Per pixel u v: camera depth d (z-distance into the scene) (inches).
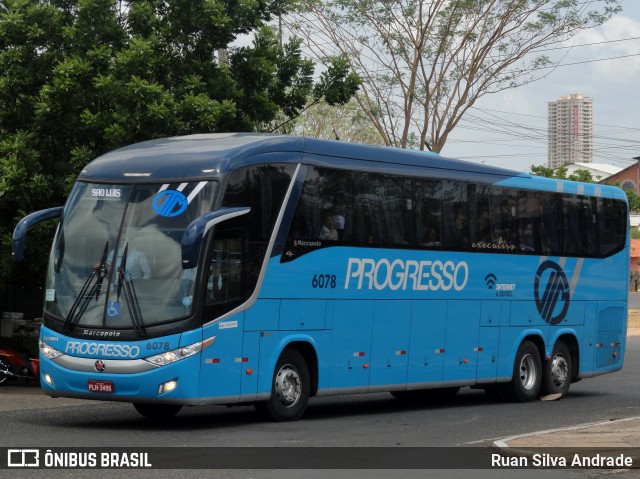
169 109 810.8
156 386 531.8
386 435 549.6
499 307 759.1
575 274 836.0
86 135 825.5
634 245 3617.1
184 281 539.8
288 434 541.3
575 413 701.3
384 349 661.3
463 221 725.9
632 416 679.7
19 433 531.2
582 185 848.3
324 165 619.5
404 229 675.4
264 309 577.0
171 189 555.8
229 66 916.0
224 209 548.4
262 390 577.9
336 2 1397.6
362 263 642.2
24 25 819.4
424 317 693.3
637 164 4288.9
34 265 832.9
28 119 837.8
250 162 571.8
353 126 2113.7
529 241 788.6
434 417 662.5
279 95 948.6
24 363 814.5
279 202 587.5
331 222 621.9
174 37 881.5
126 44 848.3
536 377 797.9
